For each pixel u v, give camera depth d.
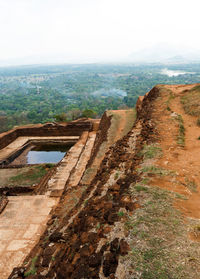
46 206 14.62
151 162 8.03
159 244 4.08
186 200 5.50
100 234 5.20
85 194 10.34
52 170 22.02
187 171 7.09
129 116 29.19
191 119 13.83
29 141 38.81
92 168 15.78
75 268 4.90
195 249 3.83
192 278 3.26
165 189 6.01
